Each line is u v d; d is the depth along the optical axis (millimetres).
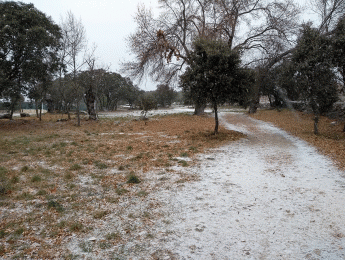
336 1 23188
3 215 4641
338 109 22656
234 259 3381
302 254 3467
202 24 27406
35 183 6414
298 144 11812
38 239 3852
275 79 30734
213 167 7992
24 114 40688
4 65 22234
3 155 9617
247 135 15305
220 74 12859
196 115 32281
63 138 14664
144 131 18016
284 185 6227
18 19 21812
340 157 8664
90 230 4152
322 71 12844
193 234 4031
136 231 4129
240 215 4684
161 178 6879
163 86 31141
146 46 25281
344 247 3594
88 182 6555
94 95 30016
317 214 4633
